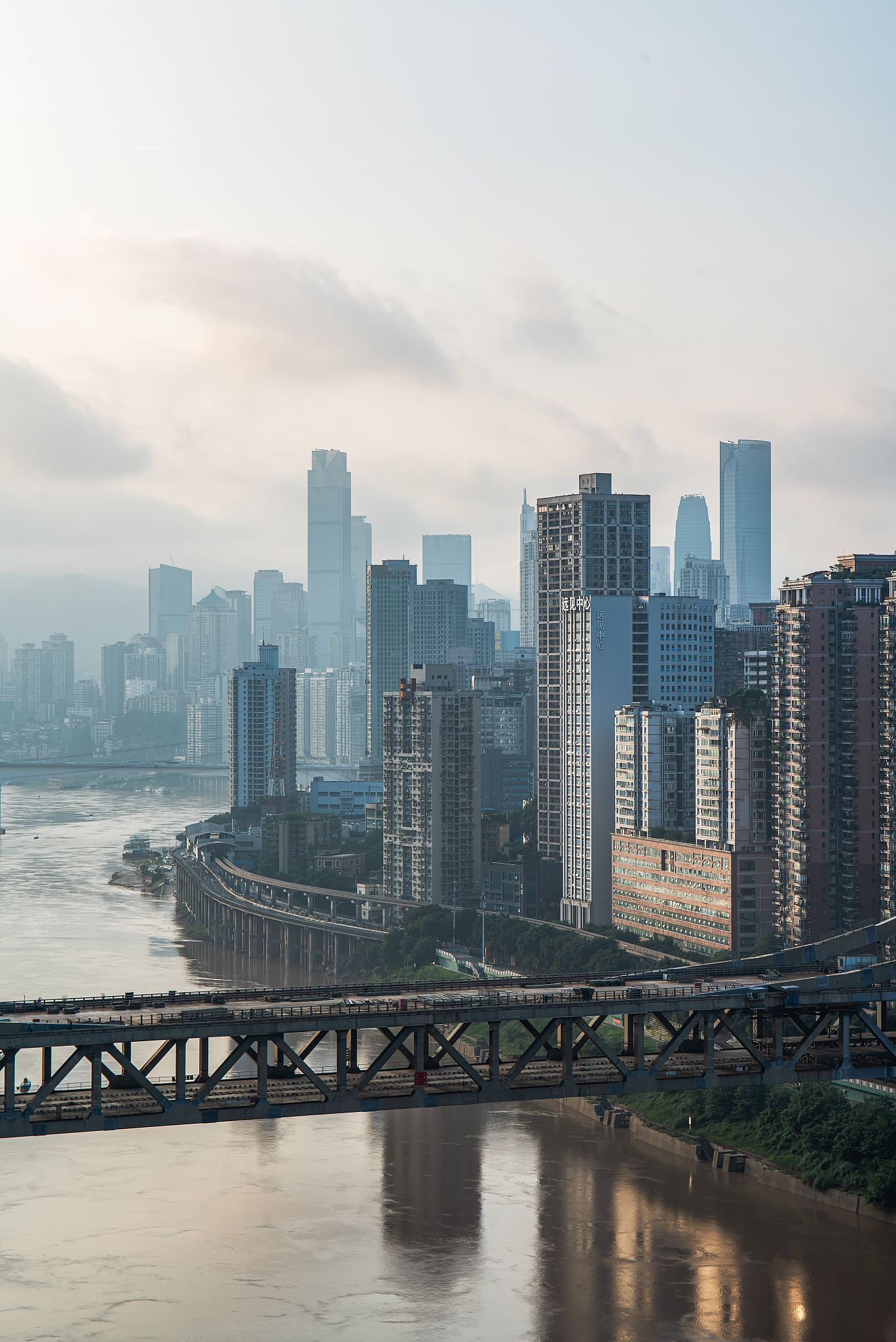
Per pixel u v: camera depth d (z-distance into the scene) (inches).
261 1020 7160.4
